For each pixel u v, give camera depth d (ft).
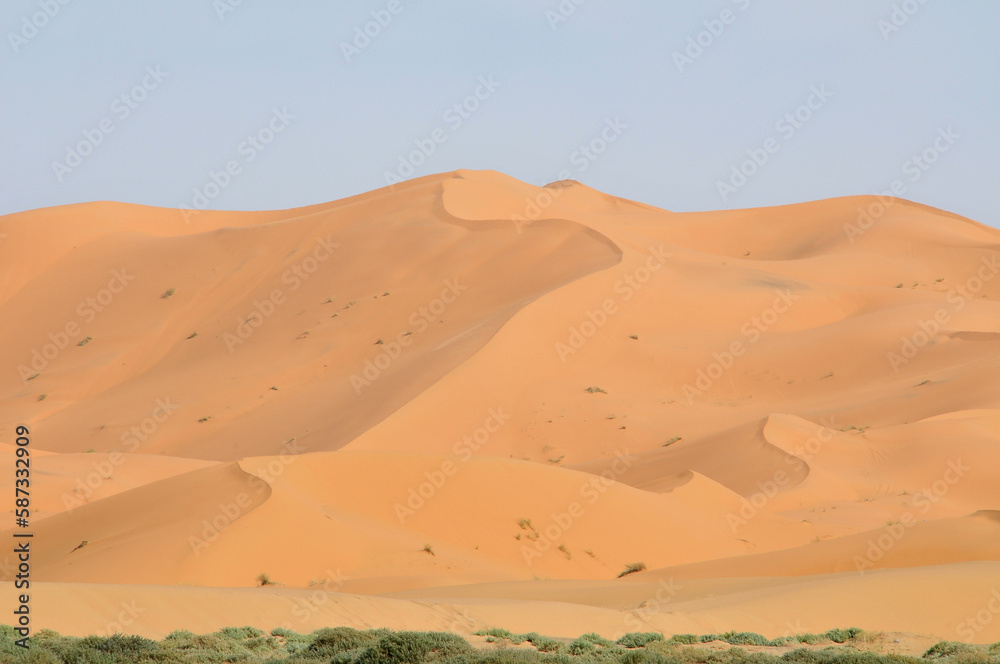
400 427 248.52
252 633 73.36
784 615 88.74
